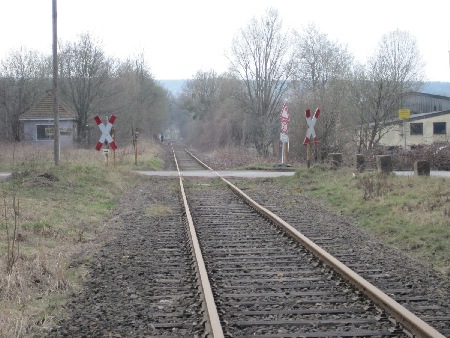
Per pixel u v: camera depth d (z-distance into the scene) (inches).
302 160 1279.5
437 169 1058.1
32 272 297.7
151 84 3115.2
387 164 772.6
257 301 262.7
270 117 1823.3
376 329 222.4
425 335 201.2
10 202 526.6
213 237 435.2
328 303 259.1
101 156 1192.2
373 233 459.5
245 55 1855.3
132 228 480.1
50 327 226.5
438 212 477.4
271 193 754.2
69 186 694.5
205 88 3422.7
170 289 285.6
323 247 395.5
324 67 1894.7
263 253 375.9
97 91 2097.7
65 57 2064.5
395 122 1466.5
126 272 322.0
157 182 917.8
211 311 227.5
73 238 422.9
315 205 633.6
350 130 1257.4
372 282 298.8
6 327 218.2
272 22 1850.4
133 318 238.5
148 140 2504.9
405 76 1492.4
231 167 1279.5
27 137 1905.8
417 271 326.3
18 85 2149.4
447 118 1956.2
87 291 282.2
